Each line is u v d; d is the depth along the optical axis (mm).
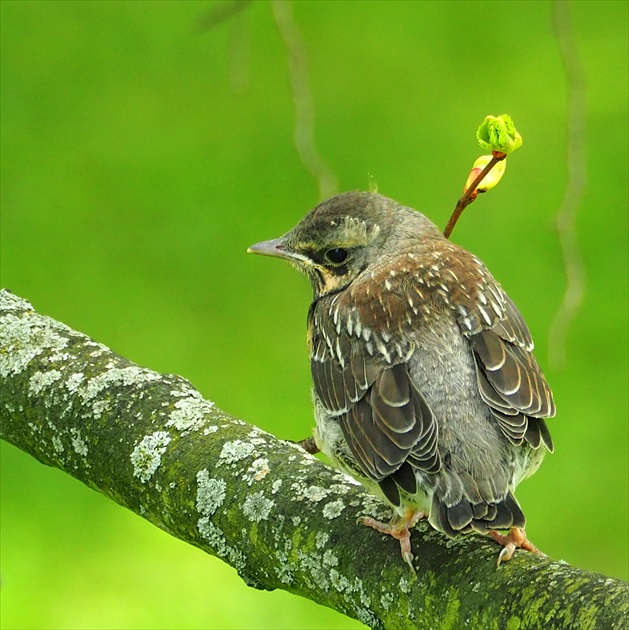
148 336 14539
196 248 15188
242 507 7223
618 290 14766
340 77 16734
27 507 12875
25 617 11867
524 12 17141
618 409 14000
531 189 15555
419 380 7035
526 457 6918
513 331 7441
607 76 16391
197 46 16828
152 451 7637
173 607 12008
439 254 7871
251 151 15969
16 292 14859
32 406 8086
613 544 13195
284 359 14422
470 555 6492
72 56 16766
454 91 16516
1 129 16094
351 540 6836
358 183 15648
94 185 15672
